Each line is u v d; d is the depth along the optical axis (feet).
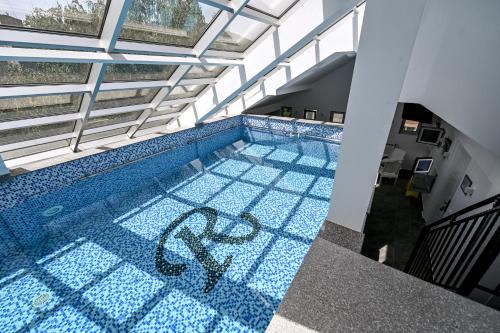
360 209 4.89
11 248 12.51
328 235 5.02
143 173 21.04
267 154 26.23
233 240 13.25
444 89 11.11
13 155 14.60
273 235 13.61
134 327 8.96
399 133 25.20
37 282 10.68
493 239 4.99
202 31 12.05
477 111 8.04
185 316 9.35
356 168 4.53
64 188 15.99
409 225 16.44
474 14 8.26
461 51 9.39
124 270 11.31
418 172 19.85
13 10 7.31
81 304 9.75
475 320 2.60
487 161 10.43
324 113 39.29
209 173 21.81
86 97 12.52
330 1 11.45
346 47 18.43
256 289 10.43
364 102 3.96
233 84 18.48
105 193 18.42
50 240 13.24
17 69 9.41
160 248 12.68
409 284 3.02
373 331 2.57
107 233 13.84
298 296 2.96
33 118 12.23
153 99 16.97
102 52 10.02
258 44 15.43
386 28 3.38
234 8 10.23
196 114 22.76
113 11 8.40
